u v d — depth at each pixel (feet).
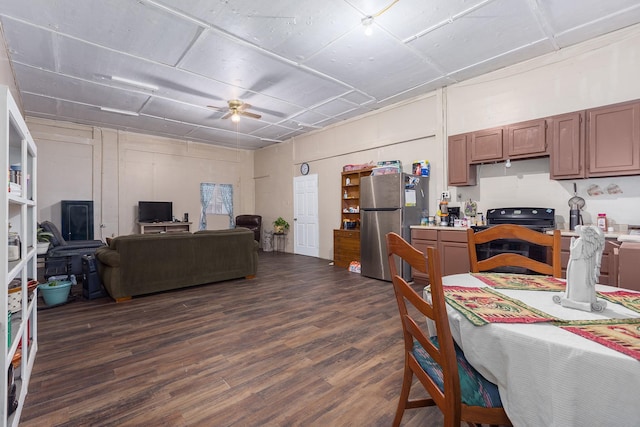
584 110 10.27
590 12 9.20
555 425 2.58
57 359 7.12
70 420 5.05
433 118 15.33
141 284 12.03
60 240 15.67
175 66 12.56
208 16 9.32
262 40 10.66
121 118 19.49
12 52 11.29
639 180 9.91
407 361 4.52
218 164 27.71
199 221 26.45
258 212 29.32
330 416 5.16
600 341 2.66
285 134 24.00
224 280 14.76
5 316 4.21
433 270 3.13
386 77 13.73
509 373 2.95
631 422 2.31
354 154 19.86
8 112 4.33
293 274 16.57
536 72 11.93
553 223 11.13
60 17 9.32
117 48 11.13
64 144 20.31
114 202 22.12
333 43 10.86
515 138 11.76
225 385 6.07
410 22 9.64
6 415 4.27
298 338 8.27
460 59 12.07
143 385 6.07
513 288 4.53
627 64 10.02
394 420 4.66
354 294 12.58
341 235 18.74
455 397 3.23
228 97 16.06
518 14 9.26
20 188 5.64
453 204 14.46
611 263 8.77
